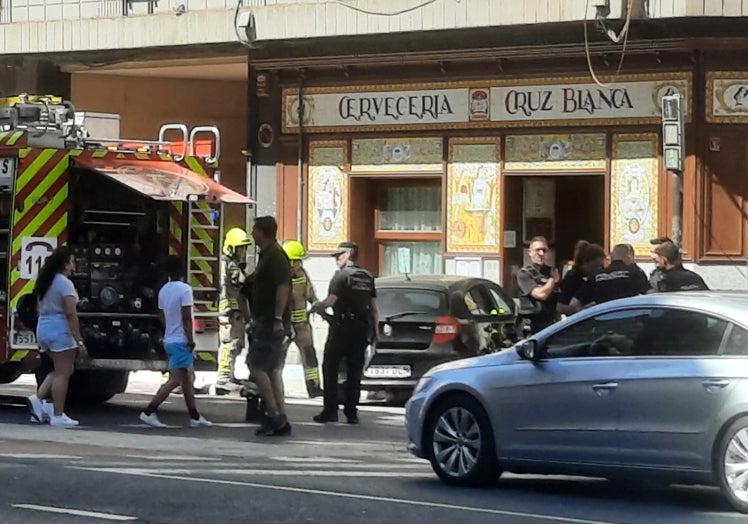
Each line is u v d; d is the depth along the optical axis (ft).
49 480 33.71
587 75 64.69
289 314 46.16
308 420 50.83
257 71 72.69
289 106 72.28
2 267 48.78
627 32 62.23
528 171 66.23
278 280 44.68
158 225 52.37
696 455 30.86
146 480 34.01
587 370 32.89
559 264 67.51
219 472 35.86
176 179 50.78
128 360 50.75
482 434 34.58
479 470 34.55
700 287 44.73
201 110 81.66
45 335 46.39
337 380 49.96
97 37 75.82
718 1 60.85
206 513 29.58
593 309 33.60
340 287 49.37
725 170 62.80
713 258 62.69
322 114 71.31
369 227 71.56
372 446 43.37
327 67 70.64
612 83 64.18
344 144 70.85
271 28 70.59
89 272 51.60
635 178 63.87
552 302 50.65
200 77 81.15
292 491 32.81
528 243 67.97
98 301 51.57
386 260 71.46
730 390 30.37
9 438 42.91
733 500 30.27
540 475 37.65
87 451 39.81
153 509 29.96
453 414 35.19
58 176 49.32
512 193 67.26
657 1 61.77
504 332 55.36
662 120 60.95
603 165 64.54
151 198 50.39
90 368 50.03
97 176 51.31
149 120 81.10
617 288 44.37
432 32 66.80
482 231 67.41
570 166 65.21
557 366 33.45
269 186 72.95
